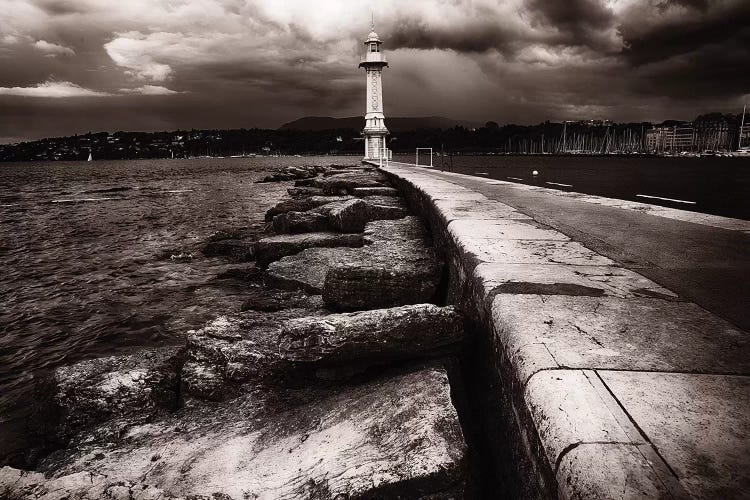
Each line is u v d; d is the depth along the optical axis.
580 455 1.70
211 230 25.77
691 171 42.25
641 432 1.79
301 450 3.46
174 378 5.70
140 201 43.56
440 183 14.79
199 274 15.12
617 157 167.00
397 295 6.23
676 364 2.29
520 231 5.93
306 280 9.27
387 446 2.94
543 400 2.07
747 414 1.88
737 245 5.07
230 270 14.22
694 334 2.65
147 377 5.58
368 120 66.56
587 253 4.68
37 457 5.41
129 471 3.83
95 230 26.19
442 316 4.06
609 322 2.84
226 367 5.16
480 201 9.57
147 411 5.26
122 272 15.92
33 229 26.62
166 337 10.28
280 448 3.64
